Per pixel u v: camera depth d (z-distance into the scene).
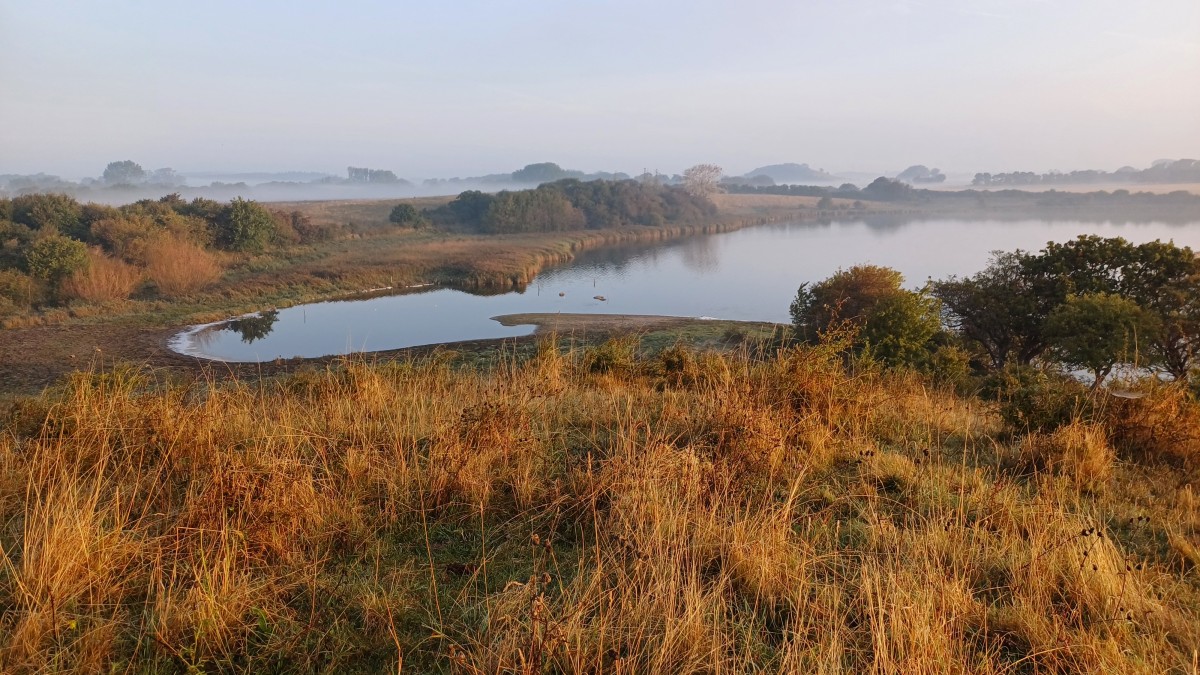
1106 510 4.39
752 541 3.37
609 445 4.74
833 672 2.46
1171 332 18.64
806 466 4.27
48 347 24.42
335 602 2.92
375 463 4.29
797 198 180.62
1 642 2.46
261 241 50.75
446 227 82.25
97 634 2.54
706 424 5.21
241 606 2.75
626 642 2.67
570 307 39.78
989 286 22.83
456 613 2.88
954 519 3.87
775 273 58.53
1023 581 3.21
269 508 3.38
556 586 3.09
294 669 2.53
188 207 50.19
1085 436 5.41
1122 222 132.38
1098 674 2.52
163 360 22.78
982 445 5.84
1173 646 2.80
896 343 14.95
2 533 3.35
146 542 3.21
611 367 8.96
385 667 2.53
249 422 5.08
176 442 4.39
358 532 3.48
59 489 3.62
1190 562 3.64
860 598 2.96
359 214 94.81
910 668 2.44
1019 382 8.27
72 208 42.62
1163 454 5.78
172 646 2.54
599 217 96.00
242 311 34.12
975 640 2.85
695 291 48.16
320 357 23.58
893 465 4.78
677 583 2.98
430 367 8.29
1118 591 3.08
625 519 3.50
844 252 76.25
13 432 5.05
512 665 2.46
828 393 6.04
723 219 118.38
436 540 3.55
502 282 49.00
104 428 4.43
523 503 3.88
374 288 45.31
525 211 84.69
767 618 2.98
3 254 34.44
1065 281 20.80
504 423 4.74
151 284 36.62
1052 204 184.00
